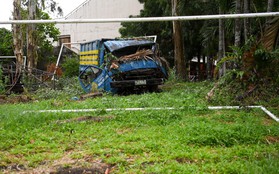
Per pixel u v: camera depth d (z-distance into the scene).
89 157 4.48
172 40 22.62
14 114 7.19
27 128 6.17
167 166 3.97
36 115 7.07
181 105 8.44
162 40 22.56
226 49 19.67
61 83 14.77
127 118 6.95
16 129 6.07
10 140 5.39
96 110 7.87
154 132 5.73
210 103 8.87
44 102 10.02
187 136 5.27
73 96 12.18
